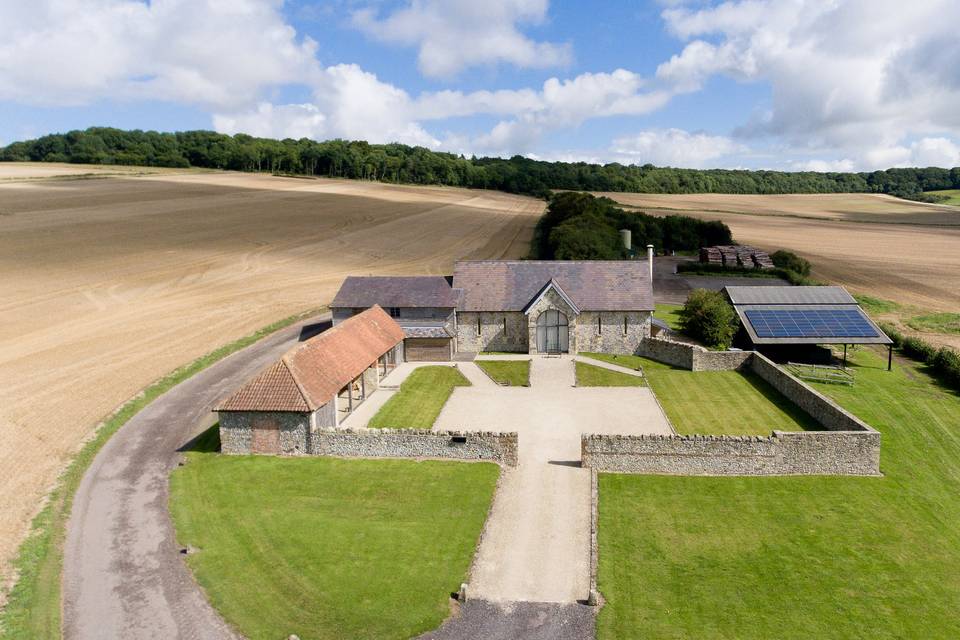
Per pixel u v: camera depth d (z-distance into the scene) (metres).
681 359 50.38
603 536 26.34
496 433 32.66
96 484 30.91
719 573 23.86
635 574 23.83
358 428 35.09
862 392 44.56
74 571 24.06
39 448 34.75
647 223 114.69
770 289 56.78
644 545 25.75
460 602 22.28
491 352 55.16
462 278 56.56
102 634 20.75
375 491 29.80
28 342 53.28
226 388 44.03
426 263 91.31
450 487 30.17
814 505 28.89
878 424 38.66
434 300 54.25
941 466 33.62
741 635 20.59
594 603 22.12
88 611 21.84
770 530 26.83
